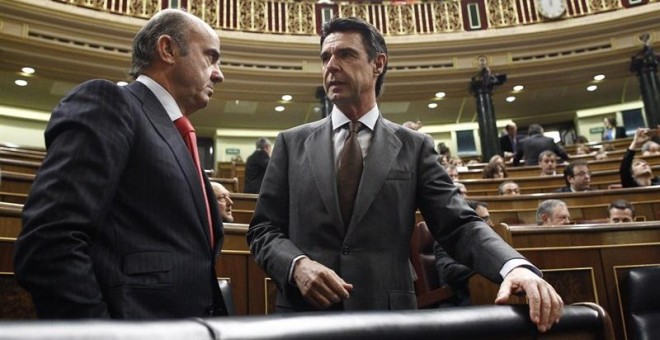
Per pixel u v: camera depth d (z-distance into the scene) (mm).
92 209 825
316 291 1009
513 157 6090
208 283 1002
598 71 8672
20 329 345
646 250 2146
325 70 1284
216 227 1135
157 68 1145
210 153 10297
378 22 8828
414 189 1229
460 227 1118
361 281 1112
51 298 756
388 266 1138
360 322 550
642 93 8242
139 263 899
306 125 1376
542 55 8633
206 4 8195
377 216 1166
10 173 2652
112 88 964
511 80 8836
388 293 1118
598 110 10328
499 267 957
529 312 761
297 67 8398
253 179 4273
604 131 9180
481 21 8797
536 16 8672
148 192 952
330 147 1265
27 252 770
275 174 1319
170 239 949
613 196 3711
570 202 3809
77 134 865
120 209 929
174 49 1147
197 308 954
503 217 3898
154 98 1087
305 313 546
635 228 2172
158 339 410
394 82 8703
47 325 362
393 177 1204
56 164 836
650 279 1906
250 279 1990
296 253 1110
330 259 1144
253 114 9445
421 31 8828
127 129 940
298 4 8633
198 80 1166
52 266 761
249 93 8516
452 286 2061
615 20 8227
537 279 830
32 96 8297
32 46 6949
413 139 1291
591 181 4773
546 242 2166
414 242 2314
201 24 1209
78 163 838
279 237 1205
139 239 922
